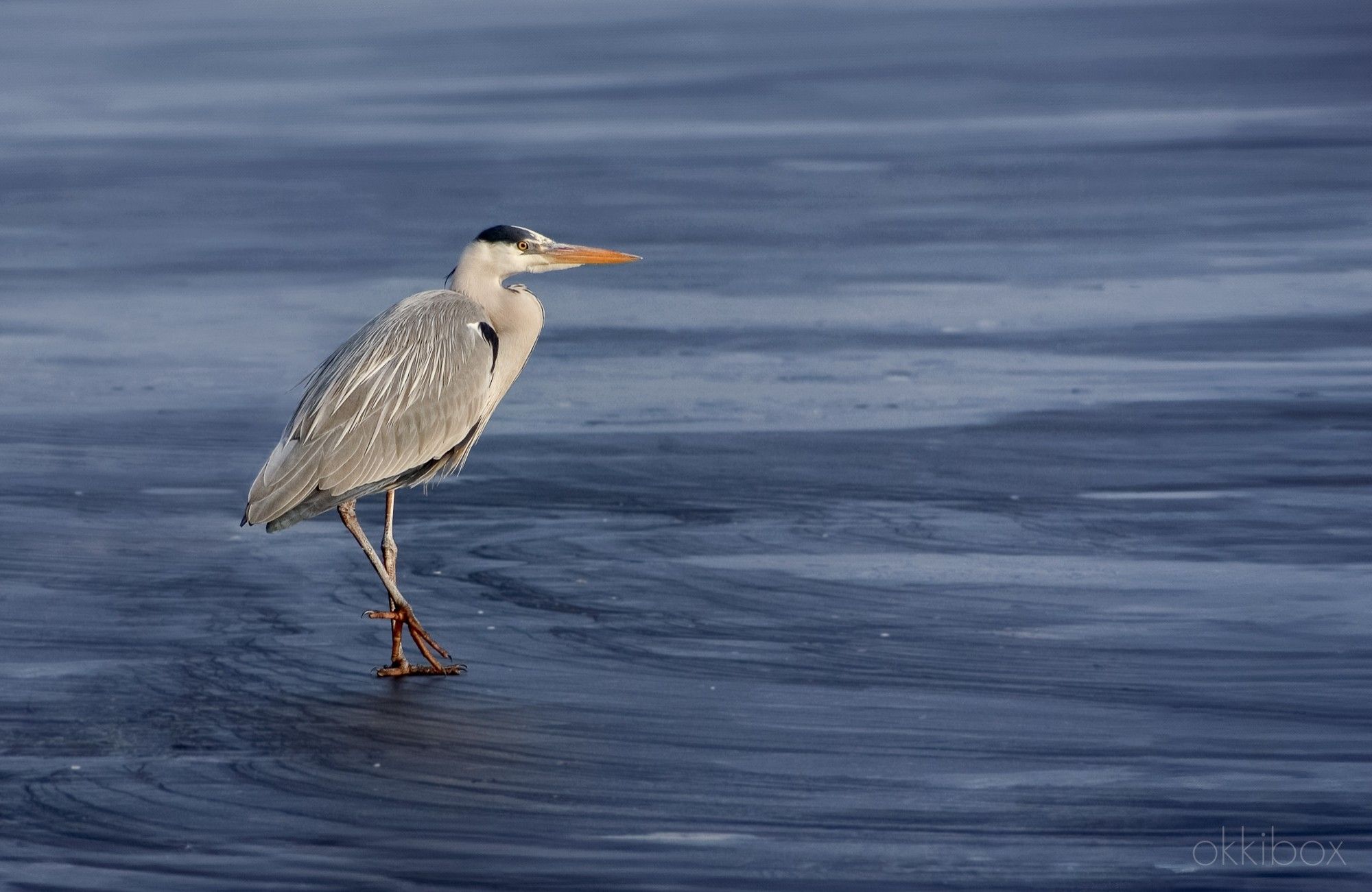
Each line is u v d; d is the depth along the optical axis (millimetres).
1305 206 30578
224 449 16984
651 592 12734
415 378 11445
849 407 18375
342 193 33719
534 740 10078
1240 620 11969
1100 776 9539
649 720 10359
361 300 24172
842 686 10875
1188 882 8375
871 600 12508
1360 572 12977
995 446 16797
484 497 15289
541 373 20172
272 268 26641
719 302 24094
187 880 8438
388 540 11328
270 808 9188
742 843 8797
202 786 9445
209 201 33125
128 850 8734
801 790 9406
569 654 11484
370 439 11266
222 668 11211
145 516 14742
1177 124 41594
